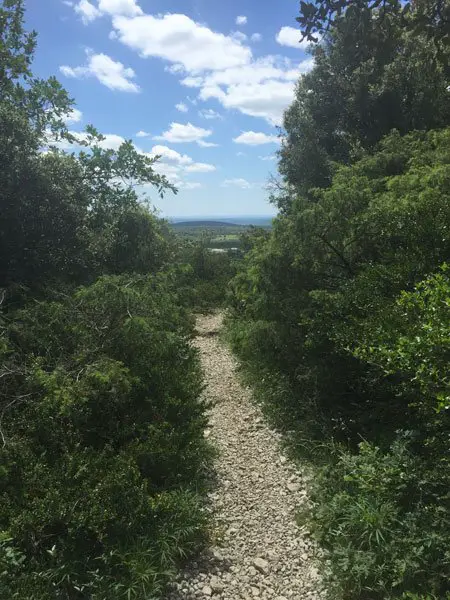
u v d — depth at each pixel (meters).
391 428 4.68
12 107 7.37
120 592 2.92
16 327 4.91
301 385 6.31
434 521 3.16
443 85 12.41
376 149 11.46
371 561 3.04
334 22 2.98
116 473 3.63
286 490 4.51
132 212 8.84
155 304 5.68
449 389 3.01
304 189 15.59
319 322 5.45
